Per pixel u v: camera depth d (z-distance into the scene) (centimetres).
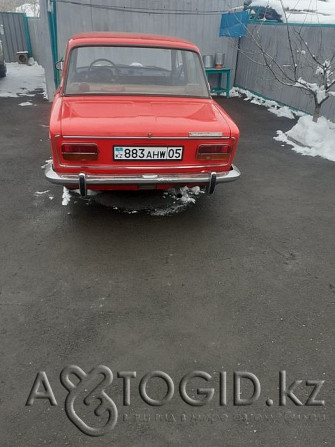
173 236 349
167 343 232
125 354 223
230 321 252
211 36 1019
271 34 916
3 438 175
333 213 410
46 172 323
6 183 444
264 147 629
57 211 382
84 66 388
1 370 209
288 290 285
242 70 1074
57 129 297
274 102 944
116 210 389
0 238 333
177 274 297
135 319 250
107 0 886
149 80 398
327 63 599
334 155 586
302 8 1088
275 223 383
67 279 285
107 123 307
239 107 922
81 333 236
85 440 176
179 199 421
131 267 303
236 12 940
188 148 321
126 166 319
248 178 496
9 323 241
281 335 242
